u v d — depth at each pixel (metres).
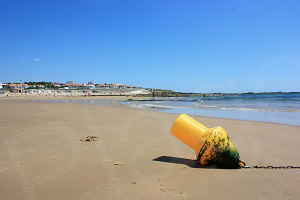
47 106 21.86
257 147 5.70
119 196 2.85
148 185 3.19
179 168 3.95
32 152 4.93
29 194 2.91
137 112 15.66
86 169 3.87
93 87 170.00
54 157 4.57
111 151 5.08
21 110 16.34
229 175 3.61
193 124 4.34
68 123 9.48
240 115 14.95
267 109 19.88
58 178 3.45
